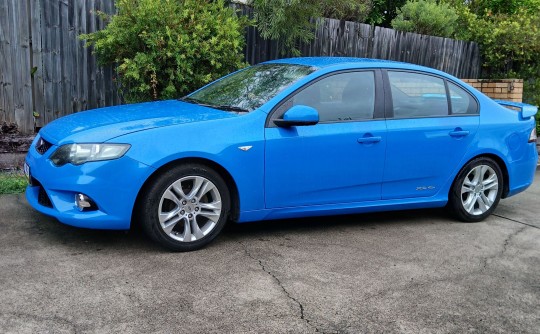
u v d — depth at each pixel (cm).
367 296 372
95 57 693
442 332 329
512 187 589
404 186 523
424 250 475
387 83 516
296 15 780
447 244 496
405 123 513
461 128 543
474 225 565
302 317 337
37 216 501
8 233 454
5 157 633
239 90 514
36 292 349
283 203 468
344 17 1066
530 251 487
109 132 409
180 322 322
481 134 556
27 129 668
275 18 753
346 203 498
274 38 793
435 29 1124
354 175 493
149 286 368
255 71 552
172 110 472
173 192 423
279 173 459
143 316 327
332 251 459
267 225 523
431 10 1113
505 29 1120
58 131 437
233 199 454
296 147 461
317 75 487
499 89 1027
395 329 329
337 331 323
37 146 454
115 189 402
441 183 542
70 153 404
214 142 429
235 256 433
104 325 313
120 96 720
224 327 320
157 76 658
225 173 445
